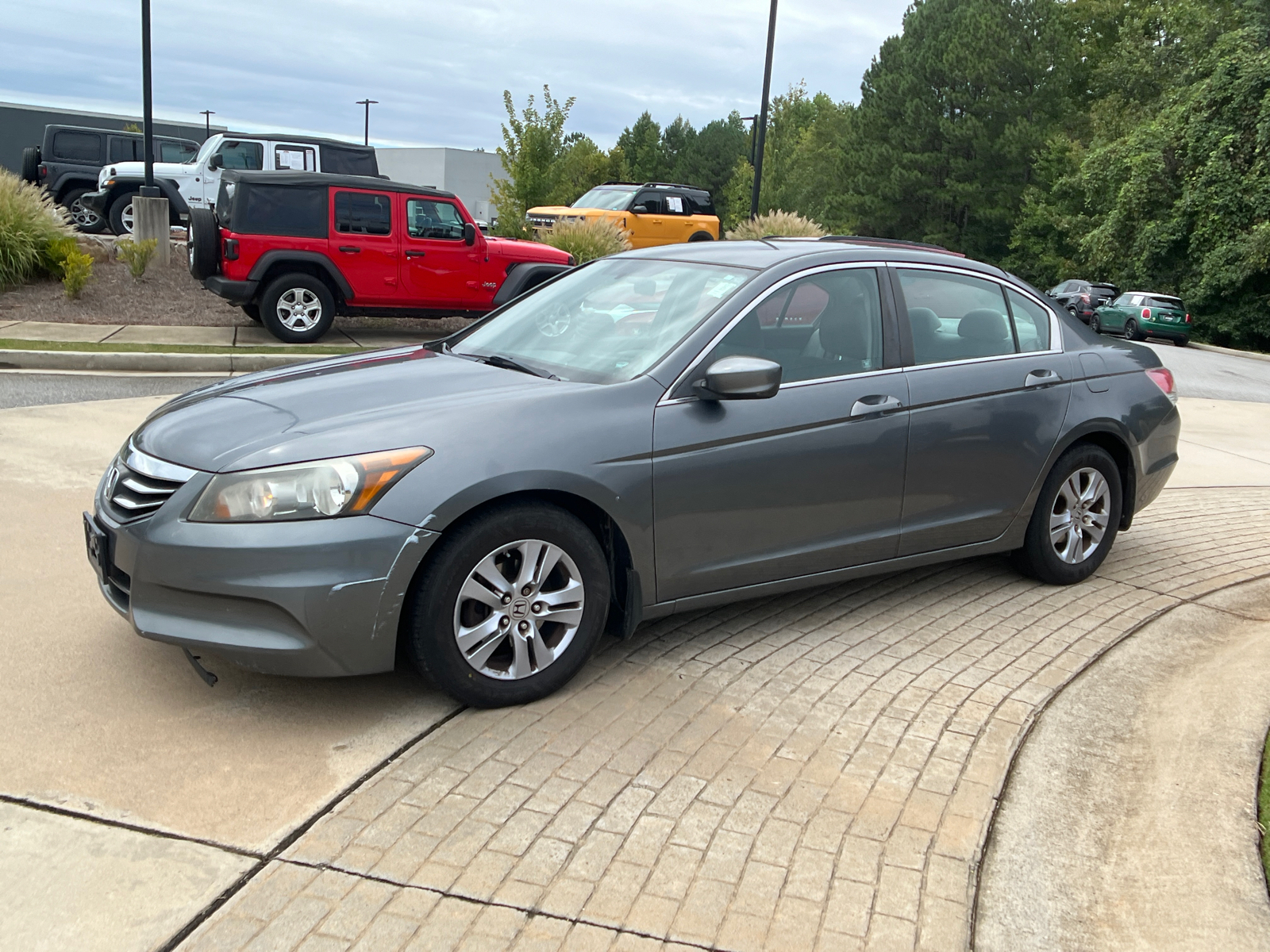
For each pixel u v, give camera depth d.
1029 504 4.92
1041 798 3.15
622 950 2.41
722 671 3.97
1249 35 34.91
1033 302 5.10
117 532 3.44
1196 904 2.66
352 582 3.25
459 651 3.46
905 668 4.07
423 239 13.07
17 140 30.45
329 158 20.03
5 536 5.10
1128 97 47.78
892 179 51.31
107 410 8.27
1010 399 4.74
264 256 12.35
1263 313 33.53
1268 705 3.78
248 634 3.27
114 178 19.42
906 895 2.67
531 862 2.72
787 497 4.10
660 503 3.79
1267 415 13.26
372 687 3.73
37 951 2.33
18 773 3.03
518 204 28.00
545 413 3.62
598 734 3.43
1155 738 3.55
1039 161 48.91
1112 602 4.99
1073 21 57.22
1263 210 32.59
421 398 3.72
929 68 51.31
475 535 3.41
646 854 2.78
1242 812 3.07
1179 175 35.78
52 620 4.16
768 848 2.83
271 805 2.94
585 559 3.65
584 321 4.42
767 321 4.14
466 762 3.21
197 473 3.35
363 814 2.91
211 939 2.39
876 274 4.52
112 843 2.72
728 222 68.50
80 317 13.45
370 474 3.29
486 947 2.40
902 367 4.46
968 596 4.99
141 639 4.02
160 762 3.14
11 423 7.58
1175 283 35.78
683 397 3.88
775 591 4.25
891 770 3.27
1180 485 8.03
